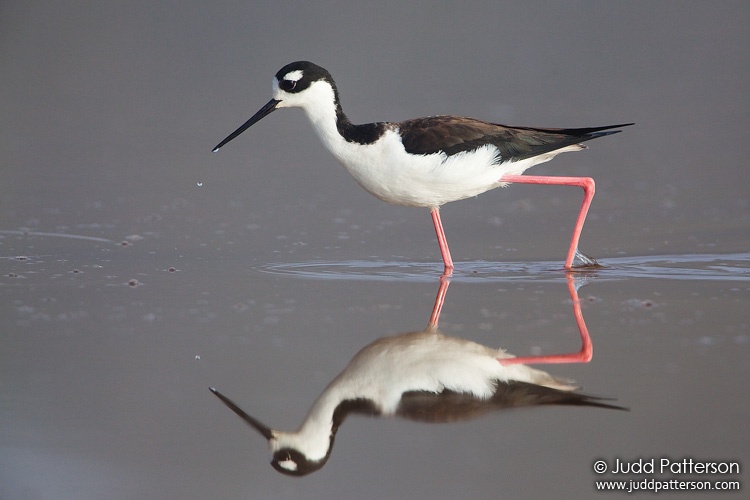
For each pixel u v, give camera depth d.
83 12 24.14
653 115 18.17
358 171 10.90
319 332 8.96
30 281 10.57
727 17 23.59
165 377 8.05
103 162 16.06
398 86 19.80
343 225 13.22
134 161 16.16
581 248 11.98
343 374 8.09
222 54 21.94
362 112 17.97
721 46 21.94
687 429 7.10
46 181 15.00
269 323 9.21
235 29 22.89
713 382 7.72
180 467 6.90
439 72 20.75
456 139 10.54
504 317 9.31
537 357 8.30
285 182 15.28
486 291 10.20
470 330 8.96
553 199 14.49
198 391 7.83
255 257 11.66
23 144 16.98
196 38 22.70
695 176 15.07
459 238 12.62
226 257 11.65
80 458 6.94
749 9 23.98
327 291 10.26
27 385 7.89
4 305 9.73
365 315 9.42
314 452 7.11
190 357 8.42
